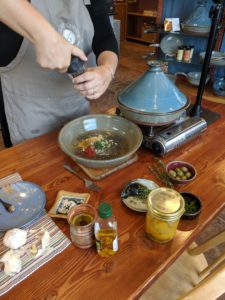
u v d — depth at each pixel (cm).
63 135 82
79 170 79
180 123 94
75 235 54
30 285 50
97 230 53
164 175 77
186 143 93
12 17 53
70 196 69
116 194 71
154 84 86
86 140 87
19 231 57
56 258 55
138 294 49
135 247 57
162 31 226
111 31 111
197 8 214
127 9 499
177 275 82
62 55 60
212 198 70
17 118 111
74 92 110
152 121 84
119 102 90
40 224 62
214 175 78
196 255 87
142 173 78
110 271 52
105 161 72
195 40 234
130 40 523
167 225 54
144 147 89
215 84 217
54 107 109
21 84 102
